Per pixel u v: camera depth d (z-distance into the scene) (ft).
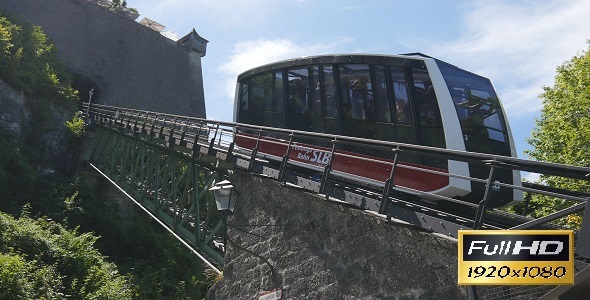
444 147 33.71
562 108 67.92
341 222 29.27
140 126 75.46
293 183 35.22
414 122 35.55
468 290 20.51
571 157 62.08
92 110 113.29
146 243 90.79
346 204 28.84
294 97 46.57
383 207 26.18
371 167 38.14
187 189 52.80
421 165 34.68
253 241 36.29
